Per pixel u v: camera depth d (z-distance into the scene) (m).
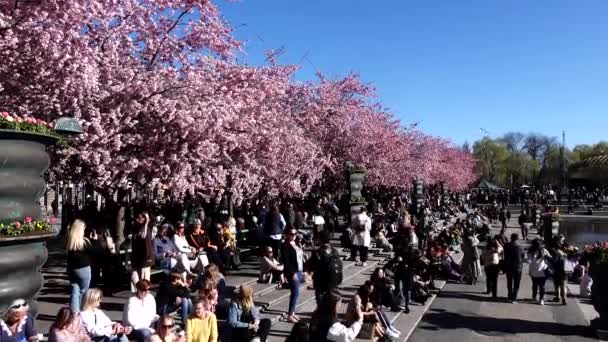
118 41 17.02
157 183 17.27
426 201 53.00
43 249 7.02
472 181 114.50
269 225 18.89
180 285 11.49
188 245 15.15
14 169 6.49
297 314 14.04
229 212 25.12
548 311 16.48
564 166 122.88
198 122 17.16
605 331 13.46
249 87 20.55
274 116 24.12
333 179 38.56
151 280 15.52
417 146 64.81
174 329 9.37
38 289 6.95
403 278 15.87
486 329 14.24
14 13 13.67
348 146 36.53
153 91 16.42
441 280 21.73
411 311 16.17
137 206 20.28
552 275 17.45
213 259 16.12
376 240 26.69
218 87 19.03
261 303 14.34
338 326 8.85
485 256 18.56
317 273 13.16
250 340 10.41
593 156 110.69
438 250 22.19
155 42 18.00
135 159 16.16
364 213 22.86
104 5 16.50
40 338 8.55
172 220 23.05
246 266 19.67
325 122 35.19
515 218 62.84
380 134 39.94
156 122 16.91
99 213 18.12
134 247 12.73
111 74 16.28
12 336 6.59
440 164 75.06
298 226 25.14
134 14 17.67
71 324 8.00
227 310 11.38
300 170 29.72
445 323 14.88
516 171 131.12
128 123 16.03
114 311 12.60
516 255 17.56
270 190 27.56
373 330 12.08
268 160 24.20
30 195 6.73
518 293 19.41
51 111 14.91
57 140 7.18
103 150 15.41
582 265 21.81
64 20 14.13
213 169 19.45
